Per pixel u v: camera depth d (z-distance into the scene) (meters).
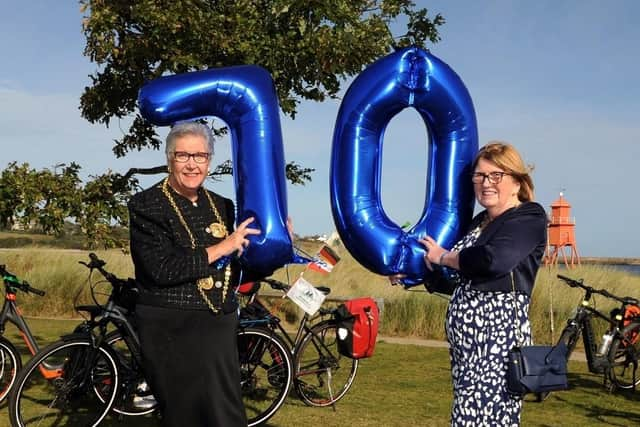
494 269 2.38
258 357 4.70
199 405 2.59
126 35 4.12
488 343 2.45
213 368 2.61
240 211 2.98
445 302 9.30
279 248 2.93
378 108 2.98
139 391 4.36
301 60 4.45
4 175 3.87
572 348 5.95
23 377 4.13
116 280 4.35
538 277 10.05
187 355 2.58
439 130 3.04
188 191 2.73
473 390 2.45
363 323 5.04
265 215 2.93
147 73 4.44
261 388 4.93
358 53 4.37
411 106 3.02
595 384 6.36
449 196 2.99
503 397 2.41
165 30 4.00
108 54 4.07
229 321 2.70
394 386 5.96
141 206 2.62
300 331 5.20
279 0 4.21
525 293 2.48
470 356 2.49
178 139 2.63
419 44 4.79
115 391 4.31
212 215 2.80
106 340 4.36
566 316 8.82
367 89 2.97
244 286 4.83
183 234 2.65
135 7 3.85
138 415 4.46
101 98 4.59
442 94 2.96
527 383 2.34
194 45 4.23
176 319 2.59
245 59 4.41
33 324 9.58
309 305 5.06
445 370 6.72
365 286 10.55
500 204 2.56
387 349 7.91
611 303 9.16
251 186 2.96
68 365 4.33
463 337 2.51
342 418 4.88
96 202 4.12
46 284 10.83
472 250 2.46
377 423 4.77
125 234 4.45
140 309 2.62
